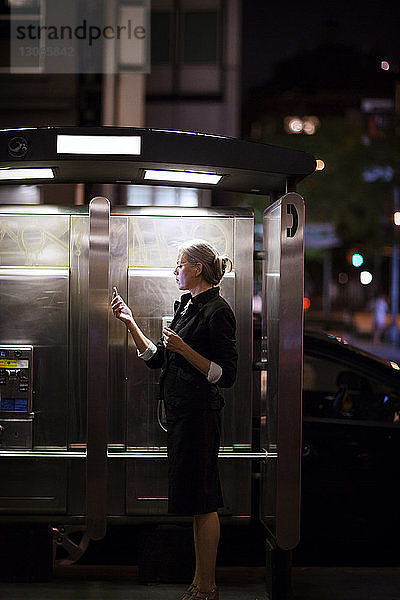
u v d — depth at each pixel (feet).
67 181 14.93
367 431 17.47
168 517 14.92
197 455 12.87
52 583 14.84
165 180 14.71
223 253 15.06
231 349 12.87
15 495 14.79
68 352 14.84
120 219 14.99
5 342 14.79
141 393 14.93
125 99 45.19
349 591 14.65
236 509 14.99
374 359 18.54
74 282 14.90
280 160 13.41
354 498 17.39
